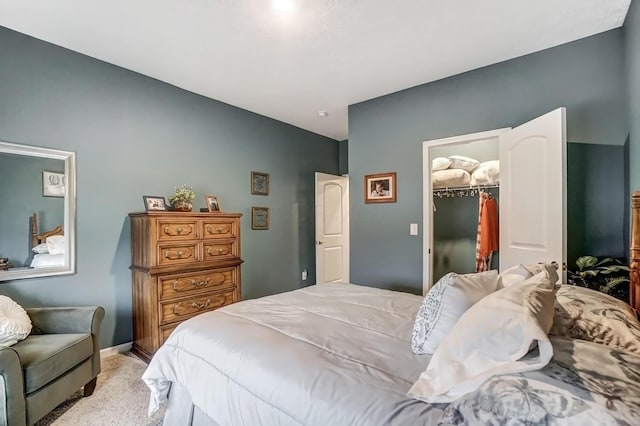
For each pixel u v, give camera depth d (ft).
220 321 5.48
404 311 6.02
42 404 5.86
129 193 9.96
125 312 9.76
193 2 6.66
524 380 2.47
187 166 11.51
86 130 9.08
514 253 8.71
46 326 7.16
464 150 12.89
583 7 6.86
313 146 16.99
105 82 9.43
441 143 10.41
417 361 4.02
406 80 10.55
